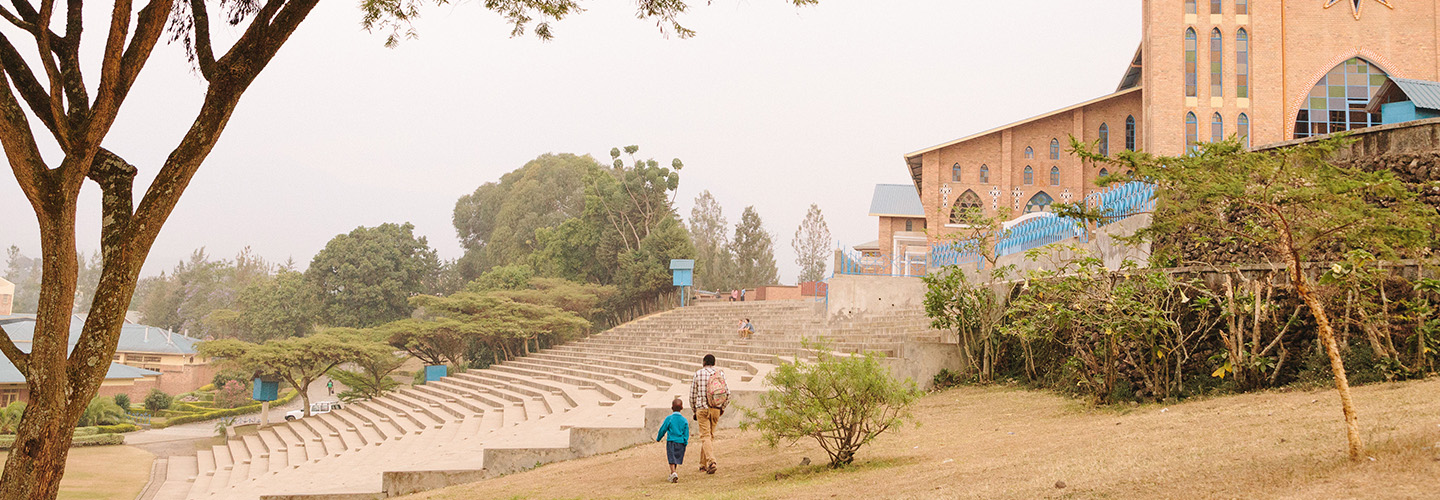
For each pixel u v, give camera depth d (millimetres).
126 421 50219
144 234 7258
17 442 6910
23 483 6797
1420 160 12773
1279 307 11969
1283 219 6938
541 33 10453
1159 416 10820
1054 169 47344
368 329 50156
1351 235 6973
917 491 8047
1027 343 16875
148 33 7238
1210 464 7086
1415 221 6758
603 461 14336
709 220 85812
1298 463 6641
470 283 64625
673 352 32531
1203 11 38188
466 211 107812
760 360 24859
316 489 15289
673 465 11344
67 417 7004
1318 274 11742
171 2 7367
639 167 66938
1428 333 10273
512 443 16469
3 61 7000
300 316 75000
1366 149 13594
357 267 72812
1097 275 13930
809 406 10711
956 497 7406
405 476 14781
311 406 48344
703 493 9953
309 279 73312
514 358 47625
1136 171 7363
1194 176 7004
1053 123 47594
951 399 16688
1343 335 11469
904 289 27594
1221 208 7844
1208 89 37656
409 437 23844
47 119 7141
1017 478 7793
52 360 6945
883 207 54281
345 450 25250
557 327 48094
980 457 9656
